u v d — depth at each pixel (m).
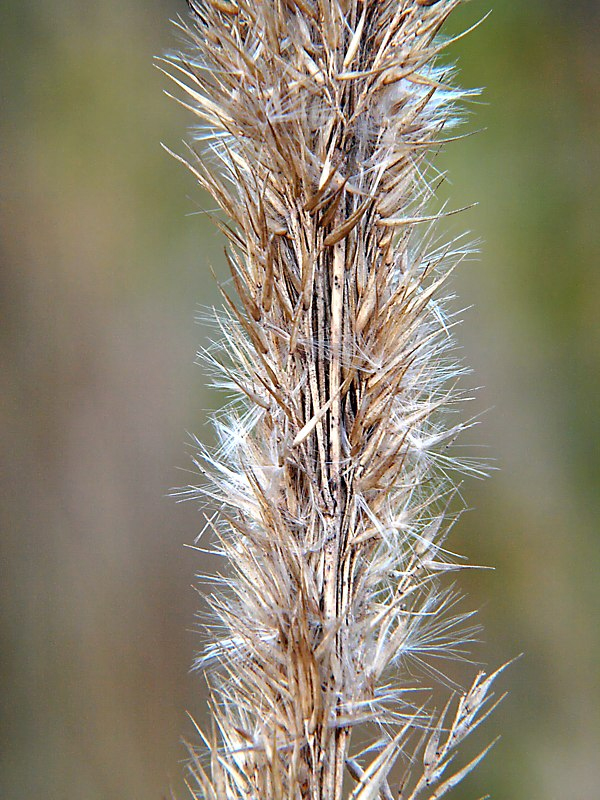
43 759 0.37
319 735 0.12
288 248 0.12
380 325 0.12
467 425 0.13
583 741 0.37
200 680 0.38
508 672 0.38
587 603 0.39
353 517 0.12
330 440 0.12
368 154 0.12
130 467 0.41
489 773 0.36
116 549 0.40
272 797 0.12
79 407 0.41
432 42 0.13
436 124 0.13
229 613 0.12
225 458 0.13
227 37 0.12
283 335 0.12
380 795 0.12
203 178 0.12
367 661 0.12
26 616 0.39
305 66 0.12
